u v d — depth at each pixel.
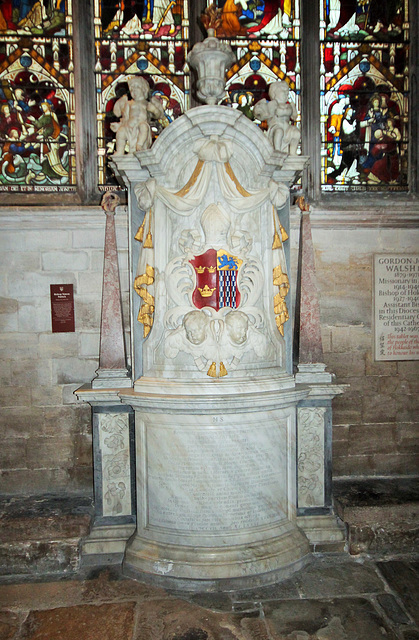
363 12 4.44
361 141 4.45
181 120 3.17
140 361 3.49
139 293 3.38
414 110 4.43
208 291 3.25
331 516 3.60
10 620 2.82
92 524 3.53
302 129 4.37
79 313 4.10
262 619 2.79
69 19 4.25
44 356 4.08
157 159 3.25
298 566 3.28
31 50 4.21
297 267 4.12
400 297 4.29
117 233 4.09
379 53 4.44
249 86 4.39
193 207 3.24
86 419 4.12
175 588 3.10
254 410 3.23
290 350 3.60
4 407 4.05
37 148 4.23
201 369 3.23
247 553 3.16
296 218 4.10
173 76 4.35
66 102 4.26
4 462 4.07
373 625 2.73
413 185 4.44
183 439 3.21
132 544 3.33
